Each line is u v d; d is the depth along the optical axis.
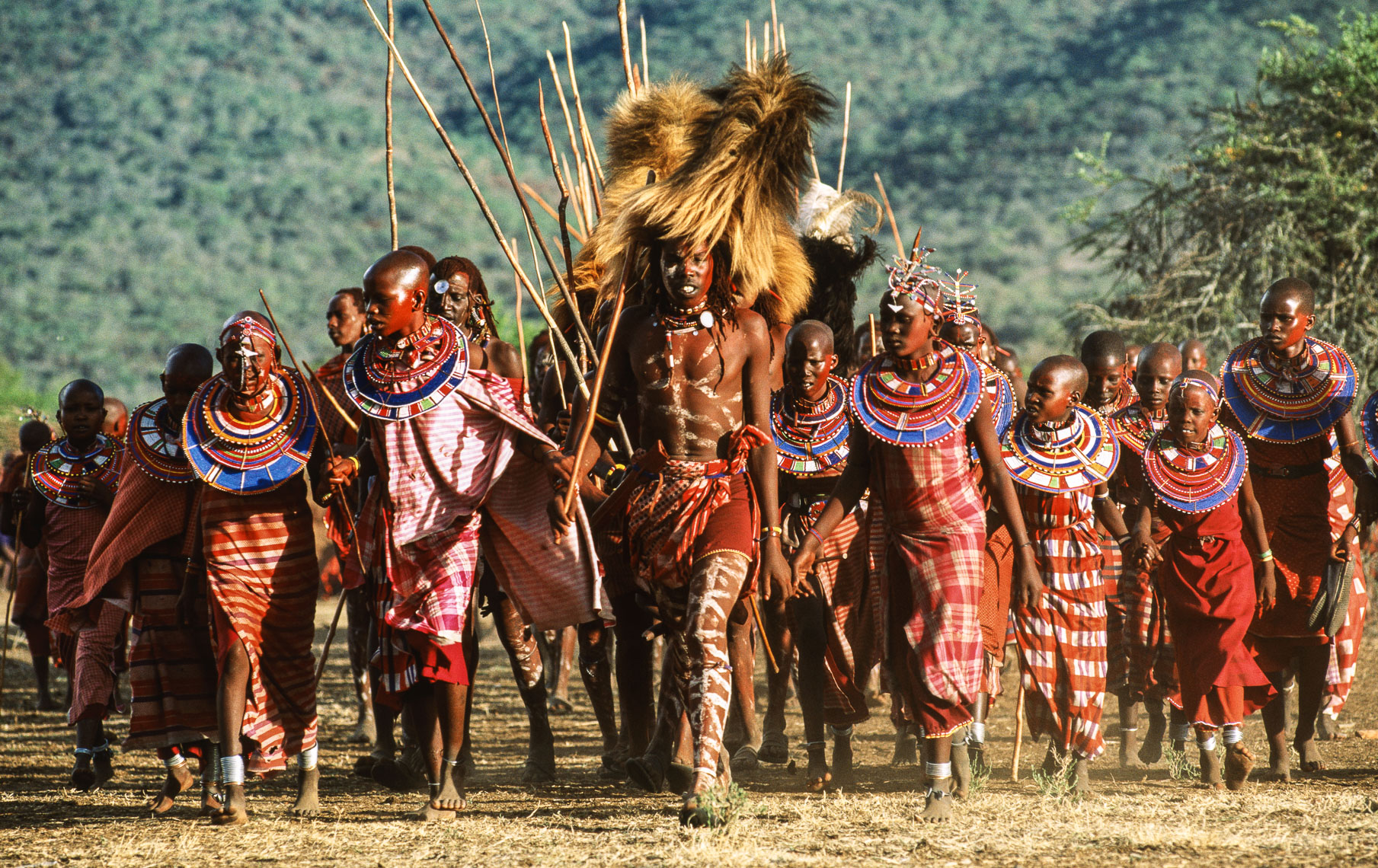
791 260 17.77
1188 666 18.56
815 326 19.70
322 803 17.88
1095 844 13.75
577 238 24.23
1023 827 14.72
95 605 19.72
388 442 16.06
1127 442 21.34
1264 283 46.53
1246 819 15.34
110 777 20.00
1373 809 15.74
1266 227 46.75
